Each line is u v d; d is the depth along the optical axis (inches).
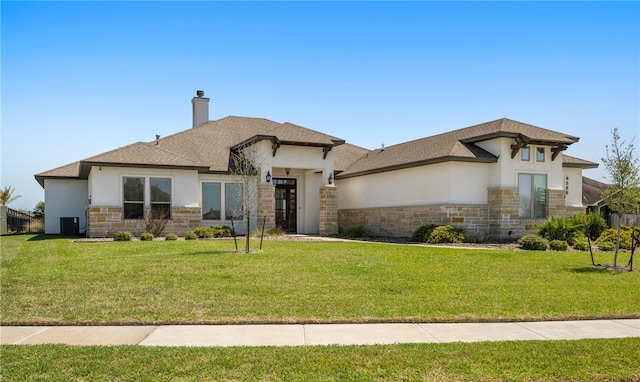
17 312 296.2
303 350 231.8
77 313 295.0
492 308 317.4
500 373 207.9
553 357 227.3
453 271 454.6
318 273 432.1
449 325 283.7
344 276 419.5
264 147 951.6
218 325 278.2
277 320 283.7
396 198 951.6
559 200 875.4
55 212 1059.9
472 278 420.8
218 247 649.6
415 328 275.9
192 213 917.2
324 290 362.3
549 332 271.7
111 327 273.6
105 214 858.1
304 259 520.4
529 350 236.1
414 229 893.2
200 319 284.5
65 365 208.5
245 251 591.5
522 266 492.7
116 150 896.9
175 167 891.4
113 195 865.5
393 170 958.4
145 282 386.3
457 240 774.5
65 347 232.5
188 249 621.6
